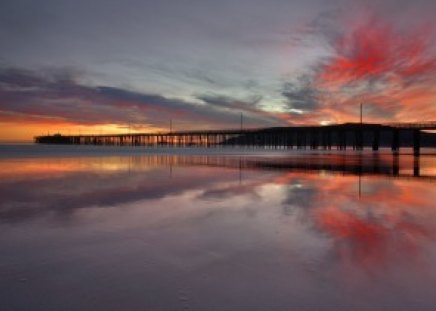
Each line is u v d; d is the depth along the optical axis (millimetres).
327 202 9938
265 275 4629
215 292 4125
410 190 12484
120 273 4672
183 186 13211
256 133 75812
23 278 4492
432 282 4410
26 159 32438
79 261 5105
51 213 8281
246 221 7617
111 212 8461
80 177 16328
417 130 56000
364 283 4383
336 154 53594
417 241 6137
